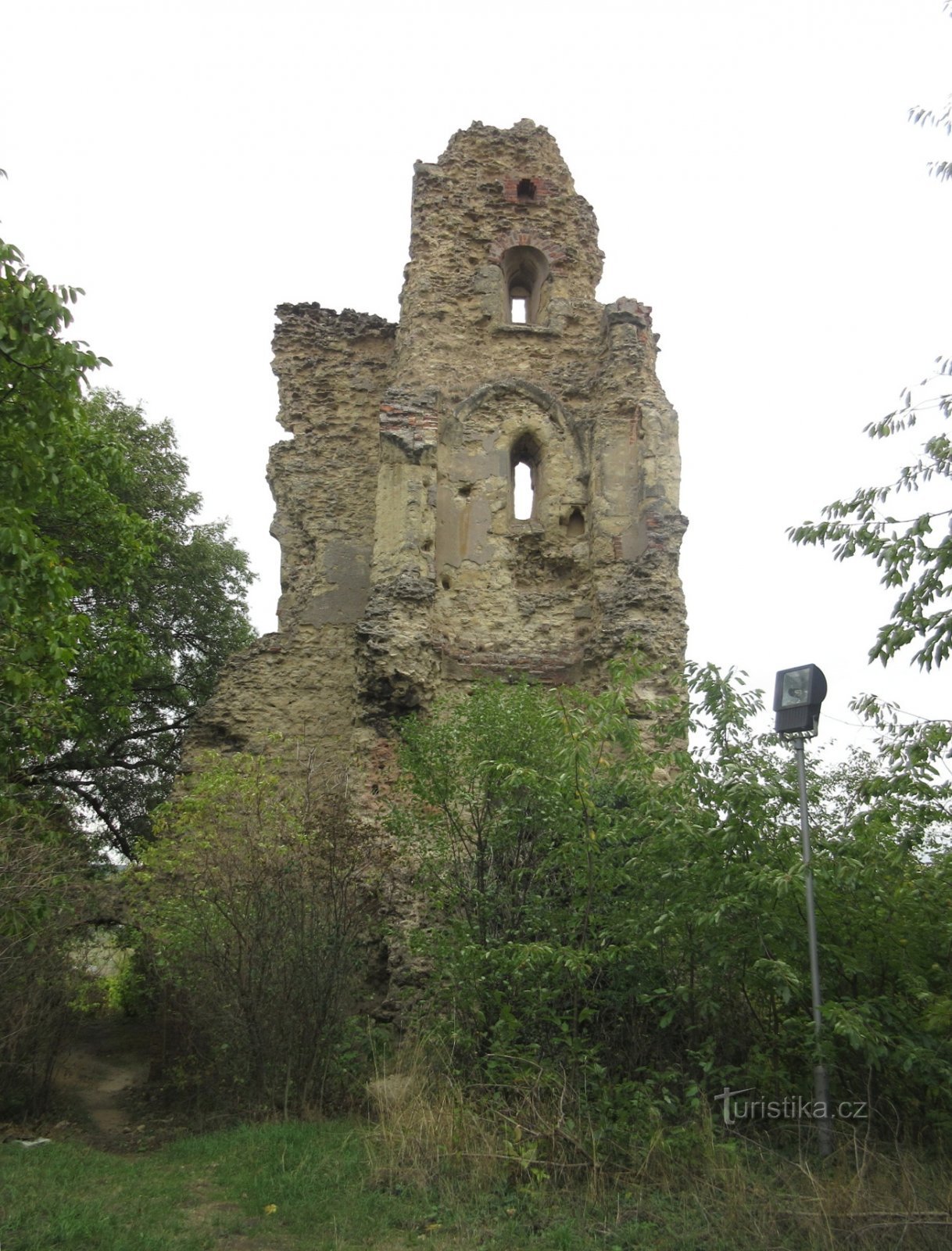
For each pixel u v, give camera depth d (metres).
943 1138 8.97
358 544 22.31
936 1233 7.16
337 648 21.38
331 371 23.94
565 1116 9.38
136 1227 7.99
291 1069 12.29
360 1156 9.67
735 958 9.90
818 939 9.75
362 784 17.14
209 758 17.83
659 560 19.45
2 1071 12.97
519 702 12.52
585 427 21.81
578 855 10.95
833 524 10.33
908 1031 9.25
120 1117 14.03
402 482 19.88
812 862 9.50
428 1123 9.66
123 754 27.80
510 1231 7.83
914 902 9.48
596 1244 7.57
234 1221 8.20
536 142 24.70
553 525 21.12
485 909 11.44
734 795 9.92
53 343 10.38
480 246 23.53
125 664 19.91
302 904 12.88
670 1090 9.95
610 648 18.78
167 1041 15.14
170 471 29.69
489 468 21.38
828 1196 7.68
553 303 23.20
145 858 15.34
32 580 11.12
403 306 23.23
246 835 13.53
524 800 11.62
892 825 9.81
